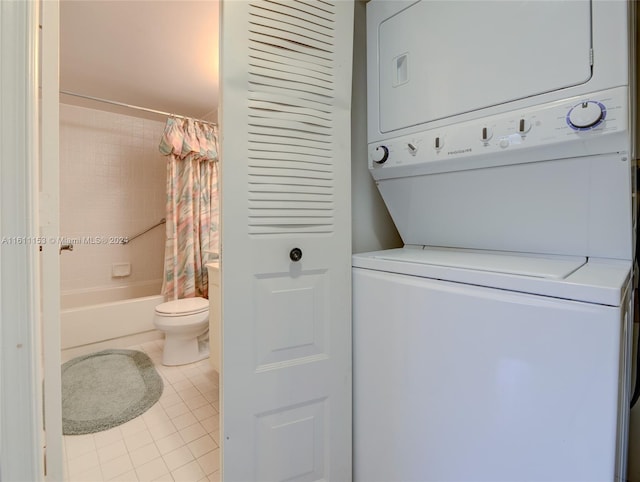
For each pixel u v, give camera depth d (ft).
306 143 3.38
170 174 9.09
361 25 4.47
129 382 6.79
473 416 2.57
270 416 3.27
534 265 2.76
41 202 2.57
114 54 6.79
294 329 3.36
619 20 2.29
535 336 2.24
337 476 3.63
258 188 3.14
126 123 10.63
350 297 3.67
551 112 2.58
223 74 2.97
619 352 1.95
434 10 3.31
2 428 2.33
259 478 3.22
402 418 3.13
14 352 2.36
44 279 2.63
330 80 3.52
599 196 2.75
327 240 3.52
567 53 2.50
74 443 4.94
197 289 9.46
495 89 2.89
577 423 2.08
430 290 2.85
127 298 10.70
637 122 3.36
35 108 2.43
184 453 4.76
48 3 2.59
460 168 3.40
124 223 10.71
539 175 2.96
